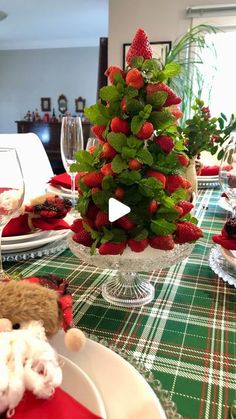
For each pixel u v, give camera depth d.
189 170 0.90
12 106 6.55
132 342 0.45
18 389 0.24
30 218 0.71
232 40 2.86
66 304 0.34
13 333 0.27
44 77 6.23
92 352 0.37
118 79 0.50
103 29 5.12
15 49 6.22
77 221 0.55
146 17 2.83
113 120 0.50
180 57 2.61
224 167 0.85
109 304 0.55
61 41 5.91
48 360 0.26
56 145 5.07
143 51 0.52
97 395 0.30
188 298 0.57
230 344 0.45
